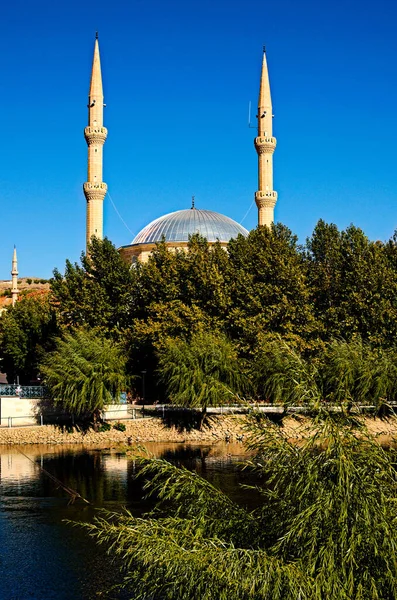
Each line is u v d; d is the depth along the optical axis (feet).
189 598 52.29
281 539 52.47
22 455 191.93
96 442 219.61
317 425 57.41
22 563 97.60
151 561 55.77
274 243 261.65
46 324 307.37
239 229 389.19
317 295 263.29
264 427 62.69
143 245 359.87
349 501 51.96
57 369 222.28
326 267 265.54
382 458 56.13
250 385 227.81
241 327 240.53
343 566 50.16
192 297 258.16
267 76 360.48
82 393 216.95
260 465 62.34
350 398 61.00
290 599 48.78
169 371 232.73
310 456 56.59
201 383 222.89
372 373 197.47
